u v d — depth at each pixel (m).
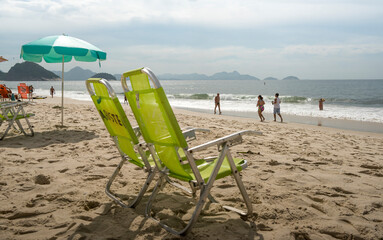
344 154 5.38
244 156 4.91
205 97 37.62
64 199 2.83
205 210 2.66
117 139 3.03
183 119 11.34
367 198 3.04
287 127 10.48
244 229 2.29
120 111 2.38
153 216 2.52
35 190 3.10
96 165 4.12
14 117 5.97
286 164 4.40
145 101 2.14
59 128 7.37
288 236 2.19
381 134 9.91
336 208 2.75
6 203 2.73
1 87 16.91
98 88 2.58
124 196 2.96
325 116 16.22
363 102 28.73
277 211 2.64
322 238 2.21
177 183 3.51
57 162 4.25
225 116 15.47
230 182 3.46
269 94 55.09
